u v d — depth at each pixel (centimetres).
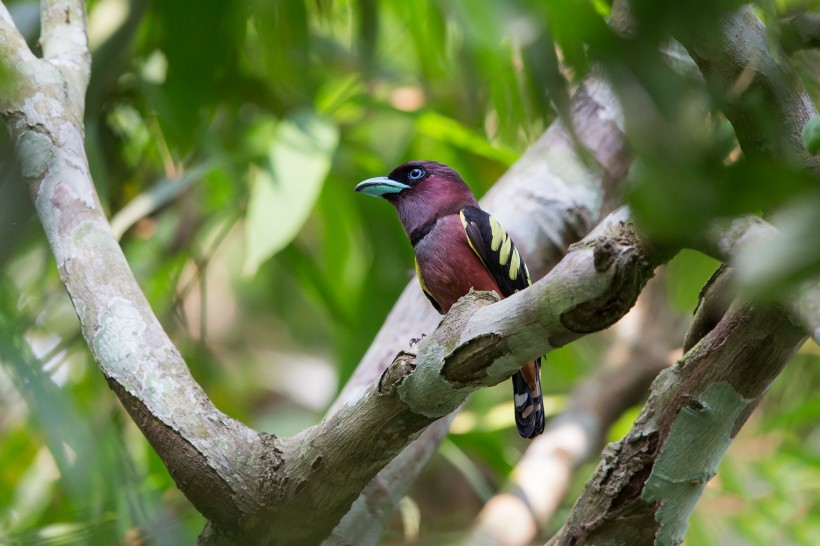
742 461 1117
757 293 185
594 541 639
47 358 971
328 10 1045
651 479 611
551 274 486
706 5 214
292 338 1666
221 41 971
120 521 689
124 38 987
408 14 1041
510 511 1162
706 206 192
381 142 1273
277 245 970
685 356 596
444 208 916
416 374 557
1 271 856
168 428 613
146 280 1185
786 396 1205
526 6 271
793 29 457
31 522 1062
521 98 539
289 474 611
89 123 1014
